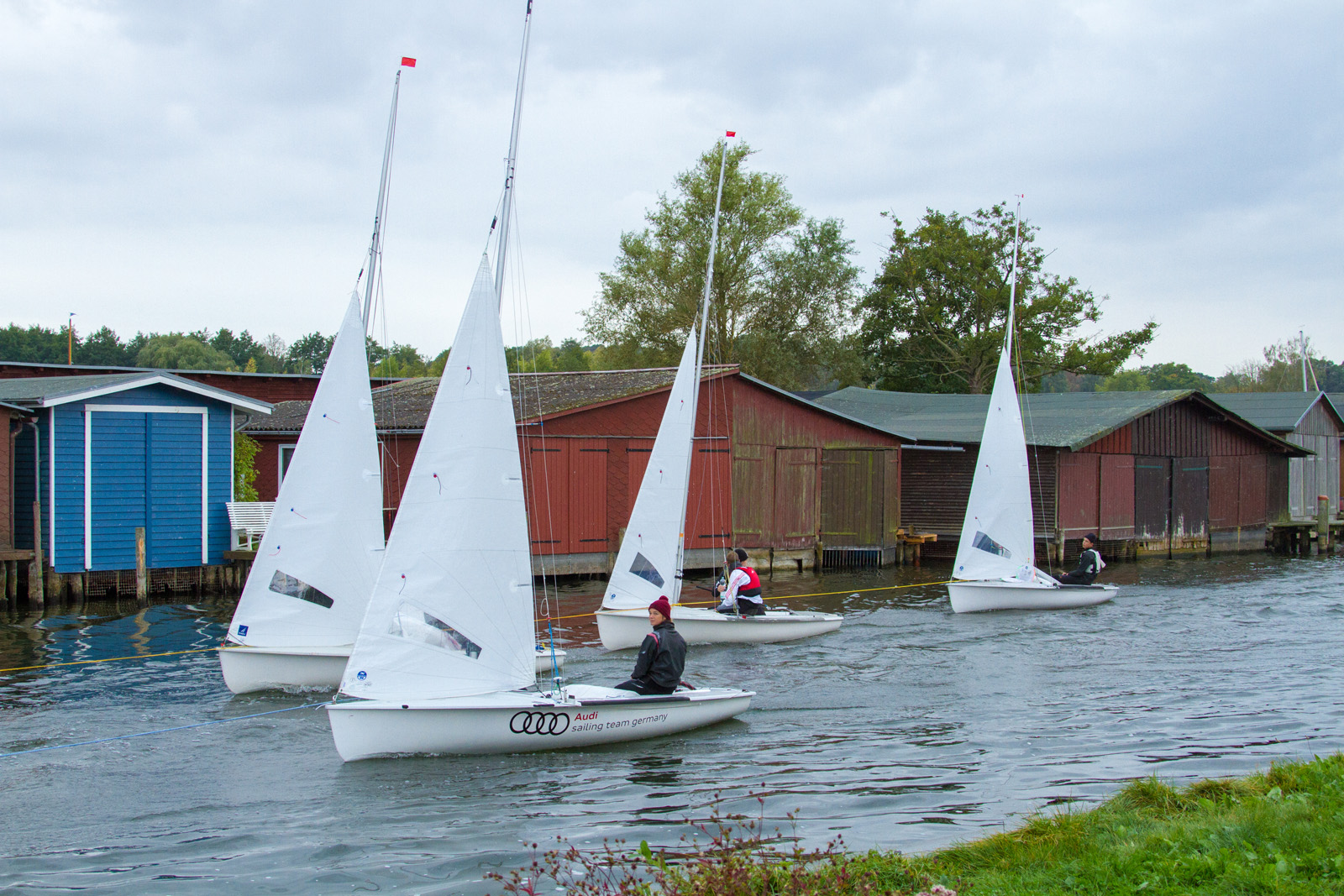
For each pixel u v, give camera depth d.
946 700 14.20
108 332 106.62
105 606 21.94
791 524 31.48
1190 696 14.39
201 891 7.90
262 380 36.94
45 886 8.04
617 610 18.09
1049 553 32.78
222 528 24.61
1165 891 6.45
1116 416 35.12
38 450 22.39
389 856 8.52
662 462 18.25
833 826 8.92
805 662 16.94
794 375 51.53
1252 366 107.75
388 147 14.86
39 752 11.62
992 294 56.81
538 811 9.59
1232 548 41.50
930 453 35.91
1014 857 7.54
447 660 11.59
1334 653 17.77
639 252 50.59
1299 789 8.88
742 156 50.28
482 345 11.70
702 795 9.99
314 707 13.58
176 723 12.82
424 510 11.58
